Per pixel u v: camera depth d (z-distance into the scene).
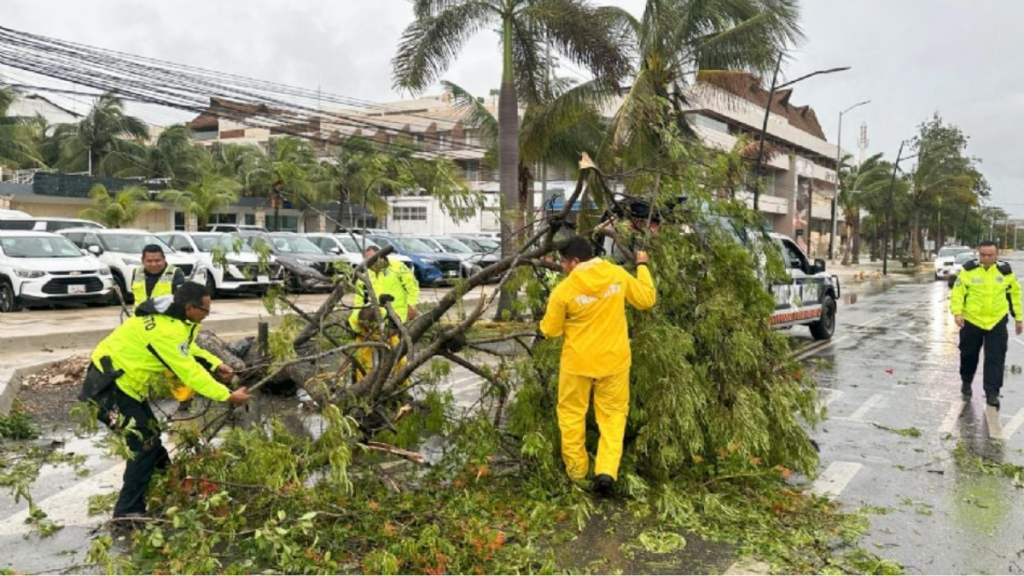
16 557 4.62
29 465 6.41
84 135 44.56
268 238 21.23
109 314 15.93
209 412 6.46
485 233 48.62
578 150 19.98
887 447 7.27
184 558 4.42
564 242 5.57
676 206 6.41
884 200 62.81
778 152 55.22
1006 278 8.98
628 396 5.59
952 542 5.02
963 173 67.56
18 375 9.66
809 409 6.41
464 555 4.46
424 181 6.50
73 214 36.69
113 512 5.22
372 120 56.28
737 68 17.75
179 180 43.78
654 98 8.51
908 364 12.33
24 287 15.66
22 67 15.92
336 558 4.52
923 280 41.72
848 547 4.91
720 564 4.62
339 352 6.31
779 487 5.85
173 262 18.61
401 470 6.16
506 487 5.67
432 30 15.91
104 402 4.90
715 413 5.93
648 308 5.73
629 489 5.40
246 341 8.79
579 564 4.59
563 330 5.56
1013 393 9.98
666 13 16.70
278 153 38.31
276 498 4.91
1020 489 6.08
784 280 6.83
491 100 55.19
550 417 6.10
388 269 8.20
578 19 15.66
